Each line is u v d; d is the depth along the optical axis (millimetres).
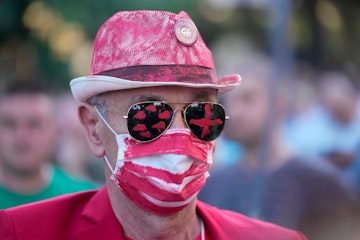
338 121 8180
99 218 3258
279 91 5824
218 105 3170
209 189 5996
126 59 3096
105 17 9414
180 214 3191
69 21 9438
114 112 3146
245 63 5867
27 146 5531
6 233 3201
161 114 3059
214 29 12414
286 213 5059
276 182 5180
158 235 3178
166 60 3076
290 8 5973
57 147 9320
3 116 5539
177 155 3037
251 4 7137
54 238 3240
